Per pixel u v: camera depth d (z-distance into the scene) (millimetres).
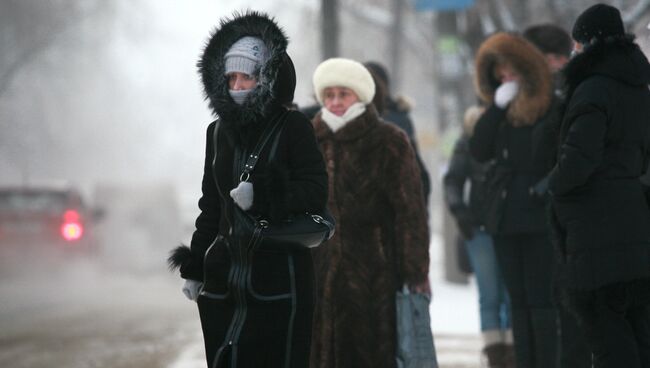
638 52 12445
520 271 16125
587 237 12094
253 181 10375
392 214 14414
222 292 10461
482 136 16375
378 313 14172
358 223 14305
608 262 11969
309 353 10562
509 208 16000
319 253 14305
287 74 10680
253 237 10305
